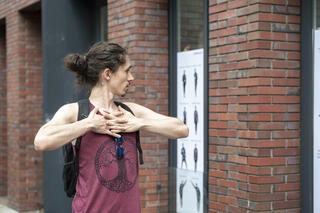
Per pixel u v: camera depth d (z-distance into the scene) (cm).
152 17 553
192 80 525
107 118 238
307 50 409
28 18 813
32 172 816
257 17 395
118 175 239
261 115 397
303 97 412
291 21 409
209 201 450
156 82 556
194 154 521
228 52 425
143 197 553
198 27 514
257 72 396
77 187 242
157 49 556
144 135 554
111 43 246
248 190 404
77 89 266
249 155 403
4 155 929
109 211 237
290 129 409
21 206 809
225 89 429
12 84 833
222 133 432
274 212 404
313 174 407
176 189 547
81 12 693
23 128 813
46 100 697
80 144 237
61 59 690
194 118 521
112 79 245
